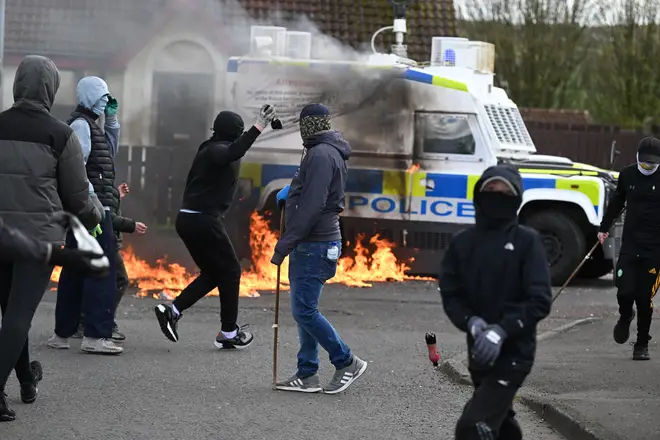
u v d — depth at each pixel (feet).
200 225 30.07
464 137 49.75
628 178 30.83
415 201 49.62
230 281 30.66
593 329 35.76
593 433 20.97
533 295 15.98
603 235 31.99
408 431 22.33
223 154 29.66
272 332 34.37
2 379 21.43
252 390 25.80
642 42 101.24
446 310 16.51
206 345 31.68
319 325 25.21
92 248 17.17
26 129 21.70
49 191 21.80
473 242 16.49
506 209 16.38
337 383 25.70
